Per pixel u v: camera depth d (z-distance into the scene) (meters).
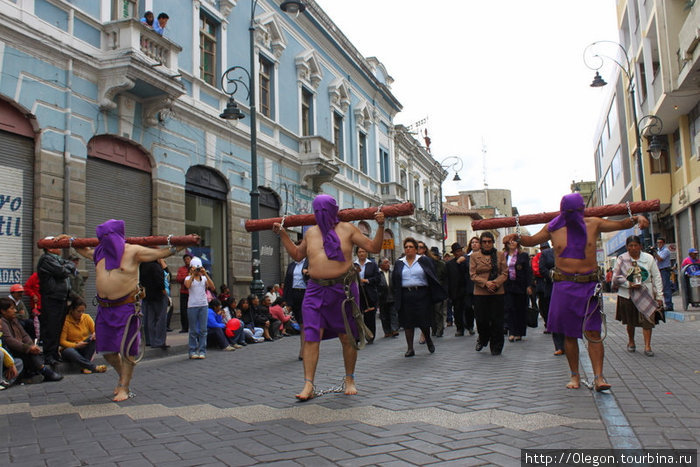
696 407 4.46
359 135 29.31
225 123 16.77
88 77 12.01
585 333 5.20
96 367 8.04
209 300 10.96
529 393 5.22
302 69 22.14
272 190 19.56
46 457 3.64
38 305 8.68
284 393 5.75
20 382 7.18
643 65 24.02
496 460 3.26
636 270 7.76
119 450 3.75
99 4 12.39
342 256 5.33
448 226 58.66
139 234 13.51
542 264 10.81
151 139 13.77
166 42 13.26
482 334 8.71
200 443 3.85
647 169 23.61
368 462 3.30
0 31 10.10
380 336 12.50
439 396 5.21
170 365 8.64
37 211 10.74
